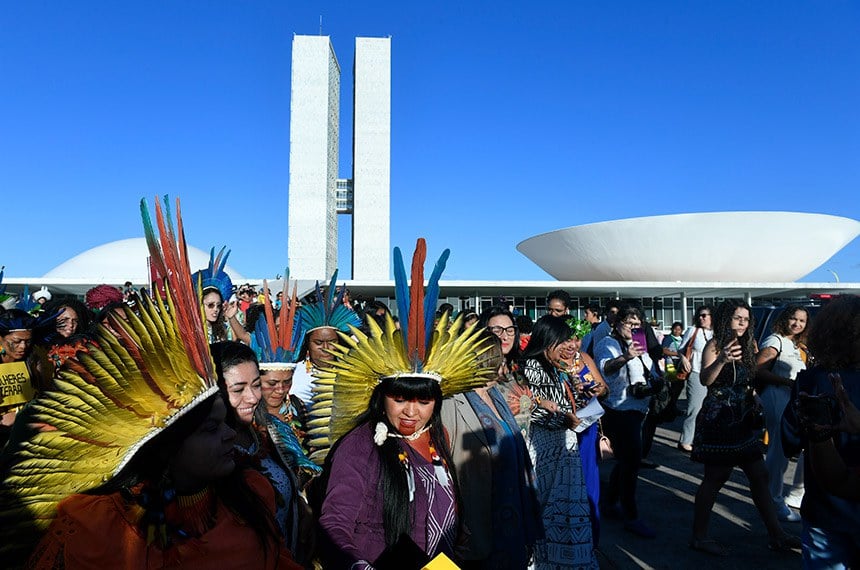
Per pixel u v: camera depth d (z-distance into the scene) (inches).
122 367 60.7
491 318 165.3
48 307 199.3
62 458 62.1
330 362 104.6
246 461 92.1
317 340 165.9
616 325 242.5
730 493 272.2
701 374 206.5
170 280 65.4
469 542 116.2
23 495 62.2
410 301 97.3
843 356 116.9
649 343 303.3
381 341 96.3
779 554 203.0
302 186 2201.0
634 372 234.8
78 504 62.9
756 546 210.2
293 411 146.2
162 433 64.4
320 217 2187.5
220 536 69.7
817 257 1674.5
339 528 91.1
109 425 61.9
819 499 118.3
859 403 115.1
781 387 241.3
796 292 1296.8
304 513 108.3
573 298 1316.4
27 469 62.0
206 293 203.0
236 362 86.4
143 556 63.7
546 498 170.2
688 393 363.3
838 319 116.9
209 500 70.7
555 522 167.9
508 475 121.2
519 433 128.8
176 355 63.9
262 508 76.0
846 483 113.1
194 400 65.0
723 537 219.1
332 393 104.3
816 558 119.3
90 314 206.7
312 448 119.6
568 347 177.3
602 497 276.1
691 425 360.8
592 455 193.3
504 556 117.6
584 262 1737.2
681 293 1283.2
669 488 284.4
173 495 66.7
